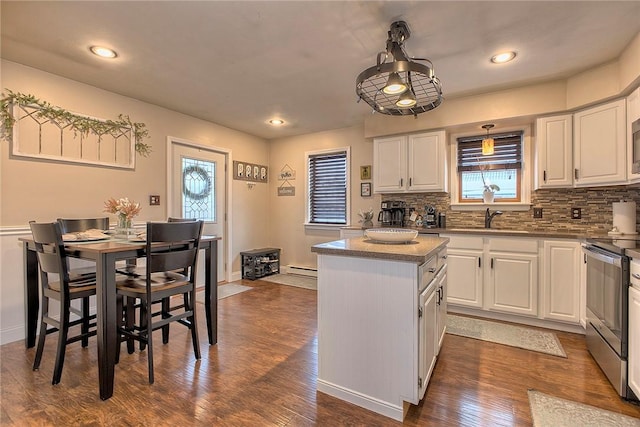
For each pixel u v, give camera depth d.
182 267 2.14
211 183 4.36
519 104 3.08
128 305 2.36
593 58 2.50
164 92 3.21
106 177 3.13
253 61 2.55
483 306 3.07
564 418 1.63
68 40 2.22
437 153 3.60
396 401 1.65
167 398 1.79
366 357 1.74
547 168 3.00
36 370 2.06
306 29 2.10
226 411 1.69
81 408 1.69
